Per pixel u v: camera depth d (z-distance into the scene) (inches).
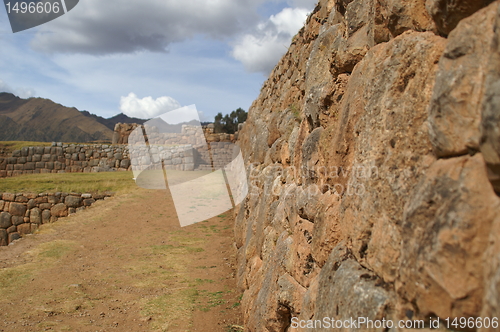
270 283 163.0
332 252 95.3
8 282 297.4
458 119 53.4
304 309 115.8
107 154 978.1
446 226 49.3
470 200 48.1
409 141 69.4
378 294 67.3
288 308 144.3
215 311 233.0
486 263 44.4
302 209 136.8
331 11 173.6
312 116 139.8
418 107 68.6
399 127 72.3
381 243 71.7
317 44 161.8
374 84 84.4
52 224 501.7
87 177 737.0
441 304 49.9
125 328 212.7
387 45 84.1
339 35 127.6
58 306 245.6
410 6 78.4
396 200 69.0
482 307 44.7
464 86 52.6
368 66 92.4
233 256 348.2
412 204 58.7
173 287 279.0
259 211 243.9
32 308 242.5
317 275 116.3
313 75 161.3
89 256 371.2
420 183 59.9
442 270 48.9
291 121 225.8
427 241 52.4
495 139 42.1
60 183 654.5
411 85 71.9
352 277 76.6
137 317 227.0
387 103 76.9
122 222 496.1
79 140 6569.9
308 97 144.3
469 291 46.3
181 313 230.8
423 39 70.9
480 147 45.7
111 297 261.7
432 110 58.4
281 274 152.6
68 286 284.2
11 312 236.7
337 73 123.6
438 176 55.1
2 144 955.3
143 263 340.8
